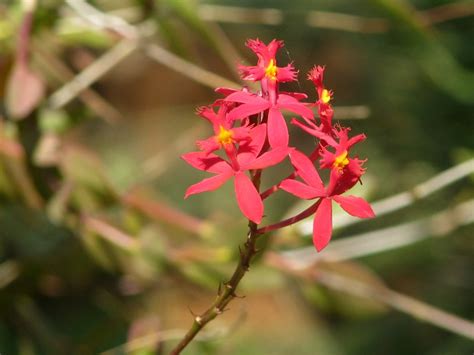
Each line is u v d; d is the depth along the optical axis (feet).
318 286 2.31
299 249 2.58
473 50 2.87
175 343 2.27
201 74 2.27
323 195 1.33
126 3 2.47
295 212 2.27
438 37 2.75
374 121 3.18
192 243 2.22
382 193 3.06
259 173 1.35
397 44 2.79
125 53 2.33
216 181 1.31
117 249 2.23
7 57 2.24
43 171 2.17
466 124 3.03
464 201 2.63
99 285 2.44
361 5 2.97
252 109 1.33
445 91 2.91
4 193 2.18
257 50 1.37
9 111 2.13
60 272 2.31
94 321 2.66
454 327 2.27
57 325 2.63
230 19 2.44
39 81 2.06
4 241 2.63
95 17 2.28
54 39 2.34
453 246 3.16
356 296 2.32
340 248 2.42
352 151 3.16
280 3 3.15
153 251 2.19
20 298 2.37
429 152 3.09
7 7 2.47
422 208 3.05
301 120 2.57
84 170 2.18
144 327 2.13
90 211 2.21
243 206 1.30
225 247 2.18
